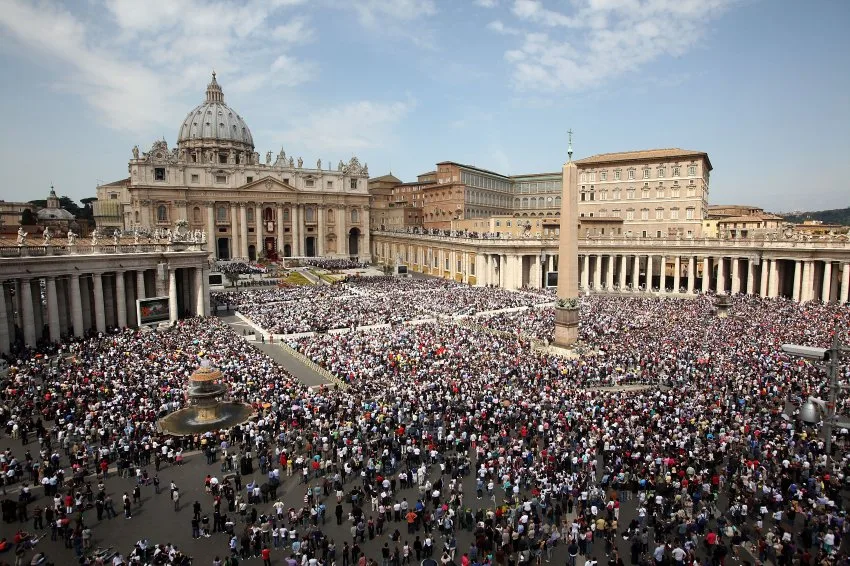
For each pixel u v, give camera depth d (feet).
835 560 66.54
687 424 101.45
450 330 190.90
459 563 70.54
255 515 78.38
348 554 70.28
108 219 534.78
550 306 251.39
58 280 187.62
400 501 83.97
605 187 391.86
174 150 502.38
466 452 97.40
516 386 126.52
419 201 530.68
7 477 85.97
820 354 68.85
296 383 132.67
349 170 503.20
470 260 352.69
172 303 204.74
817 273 256.52
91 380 123.65
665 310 218.59
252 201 455.22
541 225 354.74
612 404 110.83
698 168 353.10
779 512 74.90
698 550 72.08
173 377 129.08
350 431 101.71
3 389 120.98
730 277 326.24
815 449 91.86
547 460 91.04
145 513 81.87
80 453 91.71
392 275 387.55
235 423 110.11
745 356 141.90
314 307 240.12
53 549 73.26
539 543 71.77
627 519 79.71
